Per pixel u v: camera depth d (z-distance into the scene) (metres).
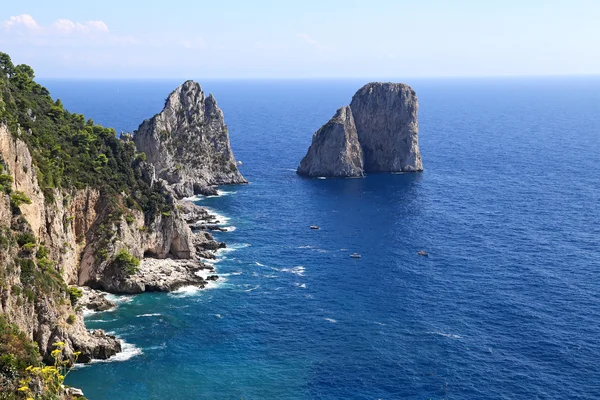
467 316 135.38
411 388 108.38
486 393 106.81
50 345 110.69
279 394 106.50
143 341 124.00
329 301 144.12
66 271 137.50
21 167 119.31
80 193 149.12
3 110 121.94
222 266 166.75
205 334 127.56
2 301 98.50
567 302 141.75
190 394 106.12
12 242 106.44
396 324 132.00
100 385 107.94
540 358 117.69
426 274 160.38
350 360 117.56
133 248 157.00
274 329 130.00
